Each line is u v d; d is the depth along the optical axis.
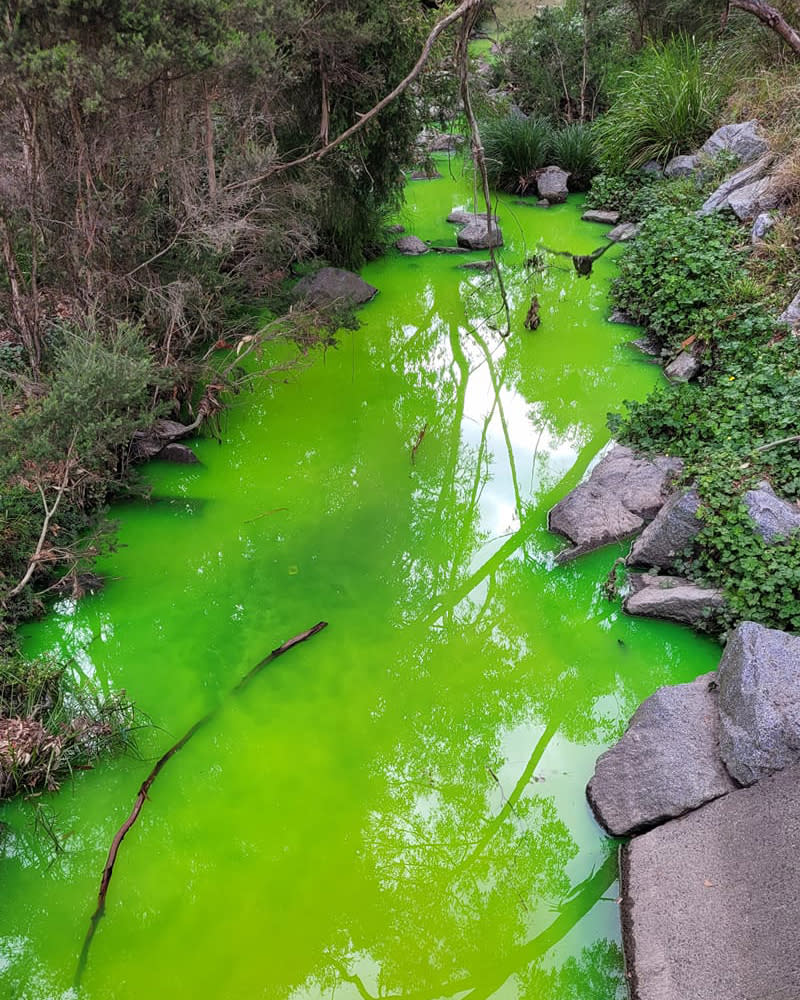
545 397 7.96
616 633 5.19
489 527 6.25
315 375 8.37
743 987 3.06
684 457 6.30
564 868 3.89
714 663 4.91
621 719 4.68
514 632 5.26
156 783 4.27
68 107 5.62
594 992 3.42
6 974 3.48
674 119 12.16
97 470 5.98
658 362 8.37
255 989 3.41
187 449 6.84
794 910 3.20
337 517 6.33
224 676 4.91
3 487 5.41
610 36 15.30
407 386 8.22
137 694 4.76
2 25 5.07
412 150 9.81
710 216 9.70
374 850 3.98
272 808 4.16
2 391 5.69
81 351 5.22
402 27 8.12
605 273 10.45
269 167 6.88
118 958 3.53
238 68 5.78
